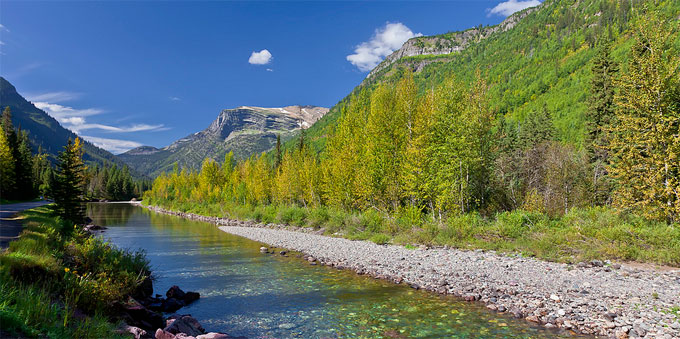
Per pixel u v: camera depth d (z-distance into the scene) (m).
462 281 13.52
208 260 20.22
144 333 7.43
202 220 59.75
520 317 9.82
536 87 140.12
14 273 7.40
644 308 9.62
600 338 8.22
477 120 26.44
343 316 10.25
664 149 18.23
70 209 27.97
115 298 8.95
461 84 29.50
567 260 15.63
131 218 61.28
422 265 16.44
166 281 15.06
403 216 27.23
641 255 15.00
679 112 18.86
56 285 8.04
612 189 29.77
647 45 20.03
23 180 64.62
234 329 9.27
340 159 37.84
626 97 20.28
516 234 20.17
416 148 27.56
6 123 77.44
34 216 24.56
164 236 33.84
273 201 58.88
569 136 72.94
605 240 16.83
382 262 17.69
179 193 102.06
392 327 9.27
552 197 32.00
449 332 8.81
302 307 11.20
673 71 18.31
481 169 27.39
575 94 103.94
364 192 32.91
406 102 32.25
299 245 25.61
